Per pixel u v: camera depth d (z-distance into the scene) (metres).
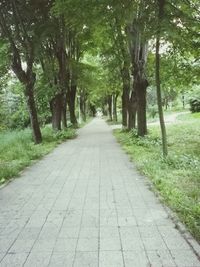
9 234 5.37
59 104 26.53
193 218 5.64
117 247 4.75
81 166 11.83
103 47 26.38
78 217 6.09
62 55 25.81
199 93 49.75
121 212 6.31
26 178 9.95
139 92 19.98
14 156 13.67
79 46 32.38
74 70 32.72
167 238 5.02
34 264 4.32
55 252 4.65
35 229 5.56
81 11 12.59
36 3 18.64
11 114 36.88
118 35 21.66
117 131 28.94
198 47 13.14
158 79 11.48
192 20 10.98
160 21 10.02
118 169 10.98
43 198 7.54
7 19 19.11
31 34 19.22
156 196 7.38
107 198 7.34
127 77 25.78
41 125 36.31
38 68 27.36
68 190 8.23
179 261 4.29
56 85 24.88
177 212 6.15
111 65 26.44
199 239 4.95
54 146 18.55
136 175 9.87
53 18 19.78
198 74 16.59
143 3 10.89
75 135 26.95
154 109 59.81
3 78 26.39
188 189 7.59
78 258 4.45
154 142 17.41
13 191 8.32
